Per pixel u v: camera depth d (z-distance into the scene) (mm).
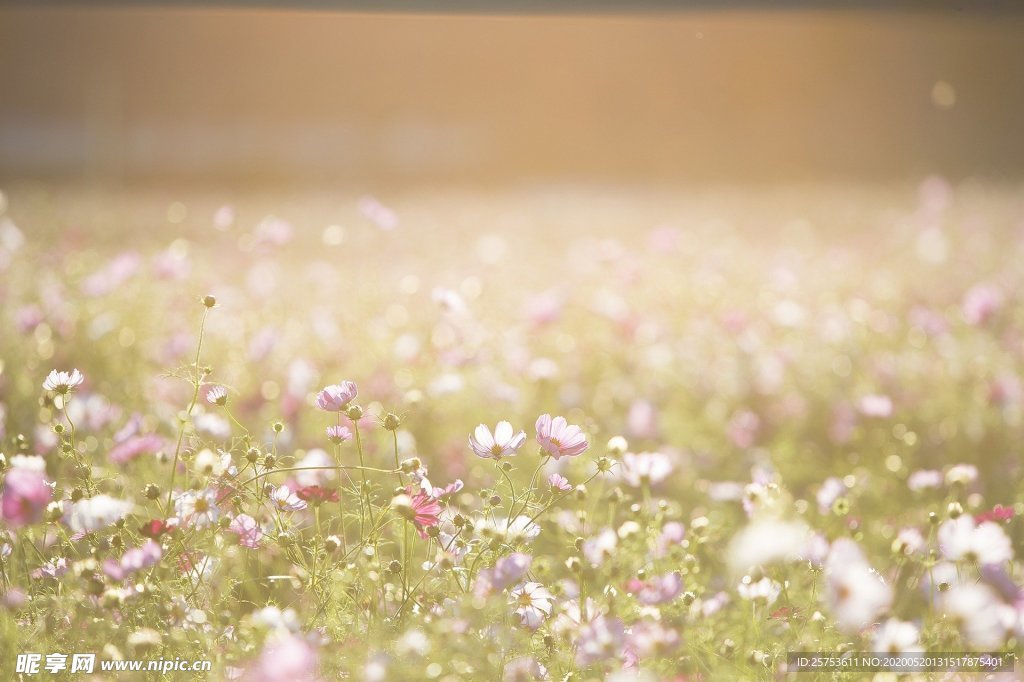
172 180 24703
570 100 28734
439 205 19062
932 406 5793
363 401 5203
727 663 2830
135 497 3549
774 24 29031
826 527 3740
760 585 2951
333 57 27547
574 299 8156
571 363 6512
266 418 4785
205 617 2770
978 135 30656
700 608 3000
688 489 4785
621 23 28641
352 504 3564
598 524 3857
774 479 3666
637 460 3469
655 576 3076
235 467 3225
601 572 3074
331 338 6344
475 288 8453
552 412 5699
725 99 29375
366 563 2957
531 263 10977
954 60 29953
